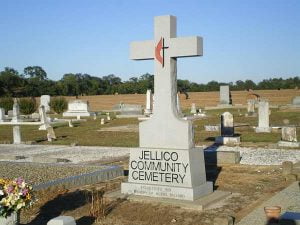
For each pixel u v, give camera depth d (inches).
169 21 446.0
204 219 365.4
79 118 2165.4
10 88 4854.8
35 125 1822.1
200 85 5428.2
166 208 402.3
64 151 946.7
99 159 786.2
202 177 444.8
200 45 439.5
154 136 450.0
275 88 5344.5
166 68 446.9
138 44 467.8
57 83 5438.0
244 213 381.7
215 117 1857.8
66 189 490.6
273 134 1131.9
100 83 5625.0
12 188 319.3
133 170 458.0
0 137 1366.9
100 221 367.2
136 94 5012.3
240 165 661.3
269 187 498.0
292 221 305.0
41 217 386.9
